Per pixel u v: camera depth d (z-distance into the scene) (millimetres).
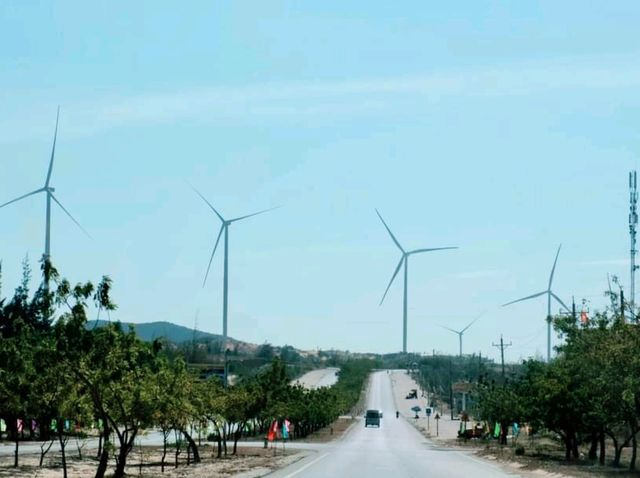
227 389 89562
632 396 49531
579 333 64812
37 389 47500
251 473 58375
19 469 58688
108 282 44906
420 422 197500
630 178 74500
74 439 98438
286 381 124188
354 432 157375
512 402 104375
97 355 44844
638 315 53062
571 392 70938
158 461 72125
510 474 59875
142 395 48125
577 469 64375
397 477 56000
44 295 44531
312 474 57750
